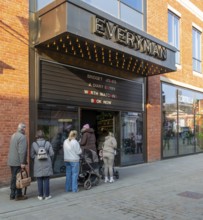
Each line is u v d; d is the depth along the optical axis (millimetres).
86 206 7203
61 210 6871
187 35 18656
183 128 18172
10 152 7645
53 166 10477
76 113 11172
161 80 16062
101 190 8812
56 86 10484
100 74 12203
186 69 18422
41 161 7625
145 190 8914
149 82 15148
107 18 9883
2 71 9086
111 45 10078
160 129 15938
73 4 8914
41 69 10070
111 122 13500
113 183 9805
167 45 12773
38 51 10031
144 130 14805
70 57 10969
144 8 14641
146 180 10375
